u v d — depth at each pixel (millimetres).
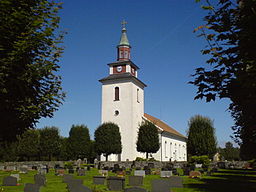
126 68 47812
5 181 16672
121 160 43938
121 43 49750
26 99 8938
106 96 47344
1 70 7820
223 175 25172
